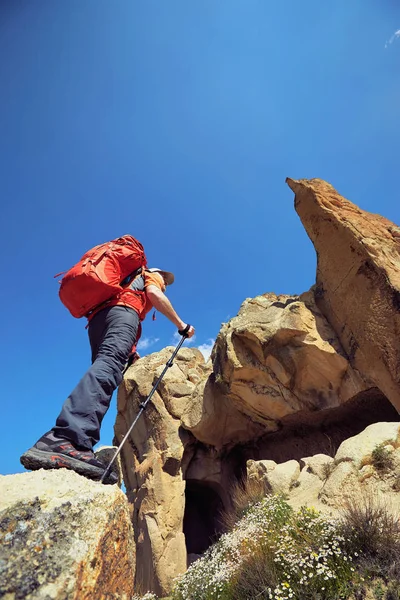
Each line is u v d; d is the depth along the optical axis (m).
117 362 2.50
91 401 2.26
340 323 10.99
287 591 4.10
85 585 1.51
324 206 11.67
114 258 2.81
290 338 11.36
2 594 1.33
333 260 11.41
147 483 13.83
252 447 14.91
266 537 5.12
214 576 5.24
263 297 15.01
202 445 15.26
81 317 2.90
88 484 1.92
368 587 3.81
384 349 9.30
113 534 1.83
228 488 14.65
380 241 10.66
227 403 14.21
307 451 12.73
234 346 12.61
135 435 16.14
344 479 6.32
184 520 16.12
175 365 17.33
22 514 1.58
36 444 2.07
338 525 4.66
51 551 1.51
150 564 12.15
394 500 5.56
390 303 9.31
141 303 2.85
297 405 11.58
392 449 6.62
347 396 10.64
